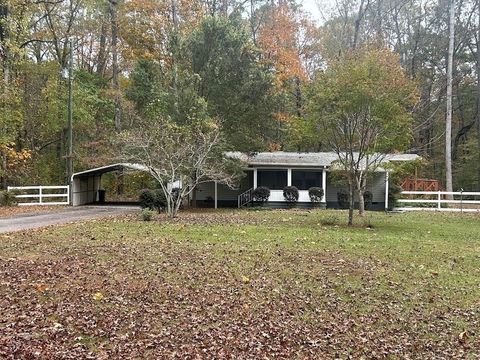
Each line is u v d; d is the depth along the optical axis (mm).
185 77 24266
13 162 28078
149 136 21359
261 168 28297
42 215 20891
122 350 5305
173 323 6254
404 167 23812
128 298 7238
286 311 6934
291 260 10289
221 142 23609
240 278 8648
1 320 6098
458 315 6980
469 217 21891
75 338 5594
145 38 33781
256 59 25547
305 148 38031
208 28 24609
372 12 40094
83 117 32031
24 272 8625
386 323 6582
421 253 11562
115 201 33125
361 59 18375
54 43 34375
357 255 11062
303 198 27703
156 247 11484
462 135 39469
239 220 18453
